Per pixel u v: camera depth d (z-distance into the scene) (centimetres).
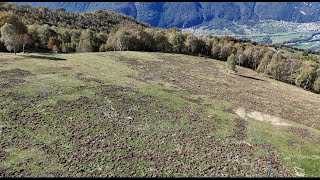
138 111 4888
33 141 3544
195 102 5925
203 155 3747
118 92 5656
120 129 4162
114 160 3400
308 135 4791
